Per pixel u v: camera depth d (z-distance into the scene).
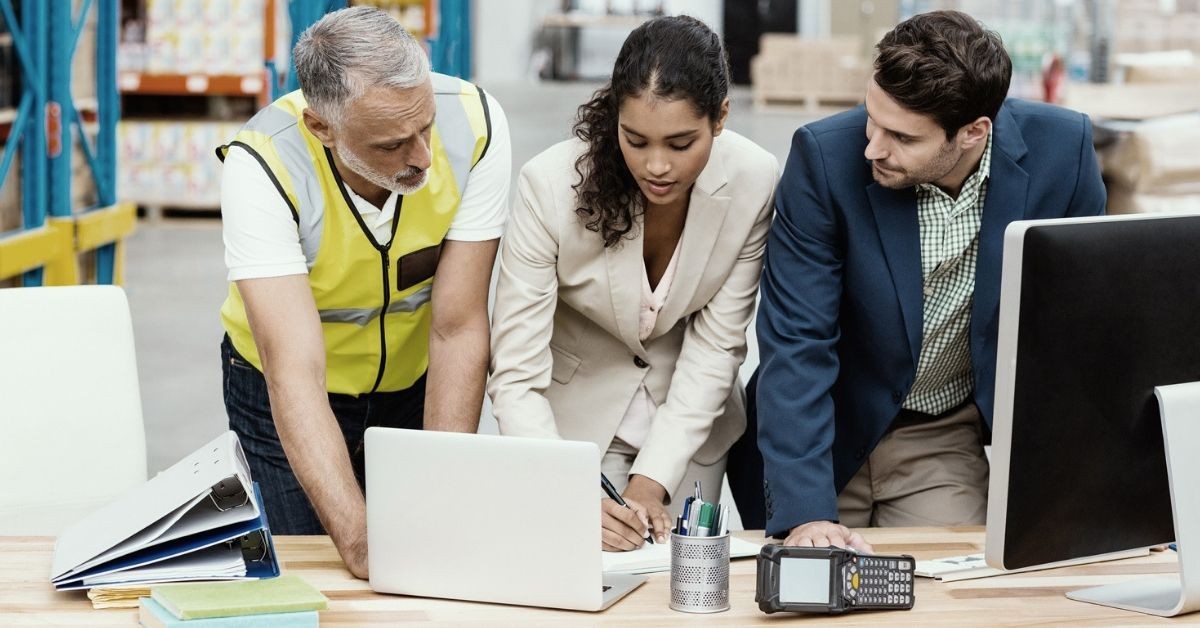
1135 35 10.43
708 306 2.24
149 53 8.06
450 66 8.84
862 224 2.03
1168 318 1.63
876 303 2.06
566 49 17.58
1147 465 1.66
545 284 2.17
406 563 1.74
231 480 1.76
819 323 2.05
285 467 2.36
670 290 2.19
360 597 1.74
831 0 16.14
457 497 1.70
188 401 4.90
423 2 10.45
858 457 2.22
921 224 2.03
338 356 2.29
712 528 1.69
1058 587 1.79
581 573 1.67
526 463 1.66
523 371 2.17
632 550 1.93
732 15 17.42
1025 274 1.55
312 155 2.02
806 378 2.03
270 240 1.98
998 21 13.80
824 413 2.04
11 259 4.23
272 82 6.85
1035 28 13.34
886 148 1.86
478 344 2.17
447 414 2.14
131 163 8.46
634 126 1.85
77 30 4.68
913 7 15.60
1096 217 1.60
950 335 2.12
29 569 1.83
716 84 1.84
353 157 1.88
